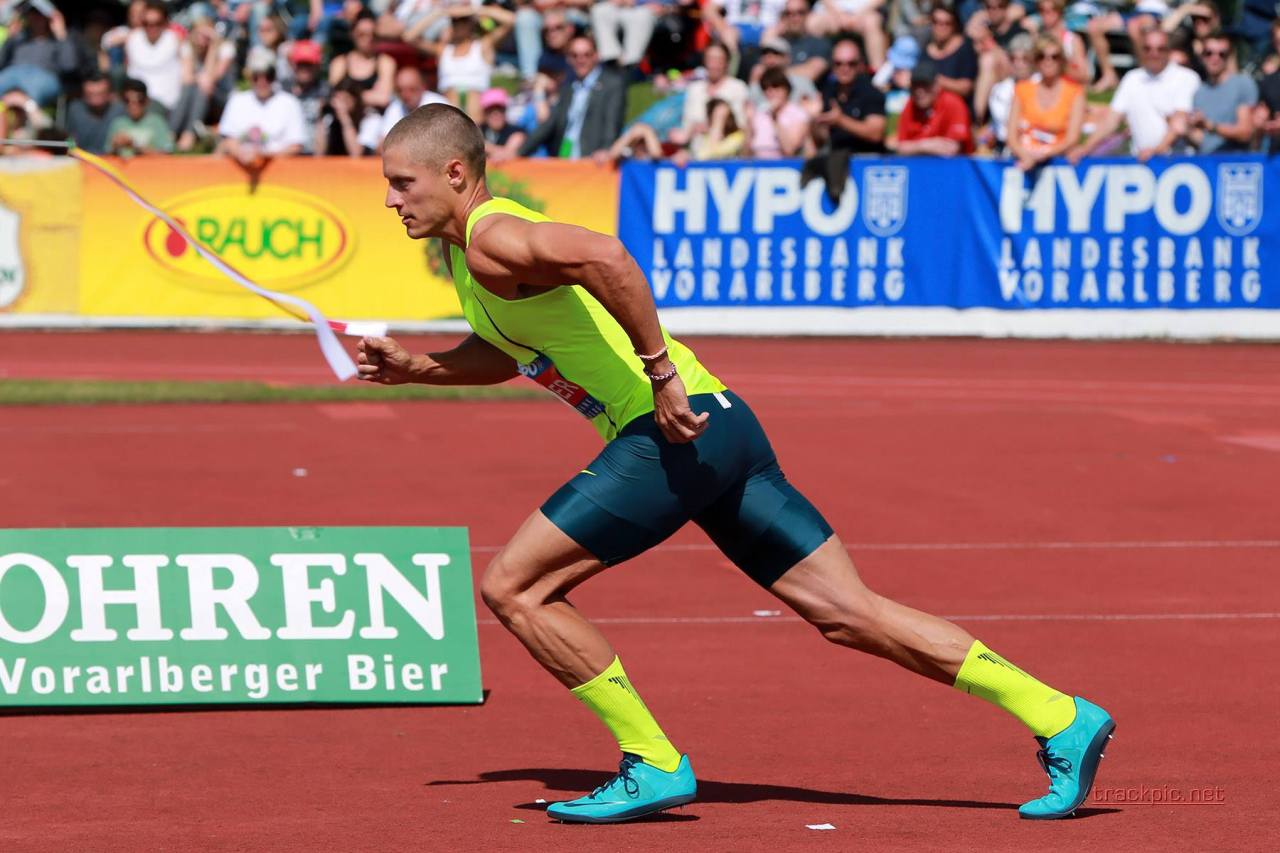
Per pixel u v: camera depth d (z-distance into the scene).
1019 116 56.56
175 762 16.41
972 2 67.62
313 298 58.59
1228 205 55.69
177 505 30.48
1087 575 25.34
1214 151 56.66
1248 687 19.23
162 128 60.06
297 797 15.16
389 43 64.06
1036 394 45.91
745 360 52.47
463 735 17.48
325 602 18.77
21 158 59.06
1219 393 46.16
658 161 57.16
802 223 57.06
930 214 56.72
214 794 15.26
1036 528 28.86
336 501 30.95
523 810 14.70
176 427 40.09
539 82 62.25
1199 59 59.16
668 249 57.53
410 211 13.80
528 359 14.23
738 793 15.32
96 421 41.12
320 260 58.38
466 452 36.47
